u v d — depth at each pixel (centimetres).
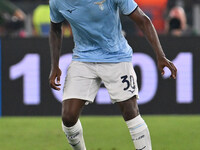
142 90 3328
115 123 3145
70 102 1825
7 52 3331
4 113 3372
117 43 1828
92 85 1850
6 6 4700
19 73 3341
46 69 3331
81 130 1869
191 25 5366
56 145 2591
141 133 1814
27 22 4941
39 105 3359
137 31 4462
